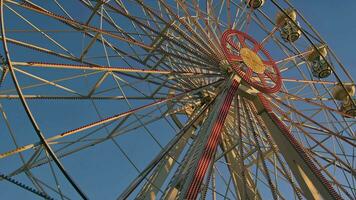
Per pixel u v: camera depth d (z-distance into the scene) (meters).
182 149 17.80
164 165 17.06
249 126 17.69
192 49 16.95
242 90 16.53
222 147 18.80
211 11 18.08
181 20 16.36
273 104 17.53
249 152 17.75
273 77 18.14
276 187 16.64
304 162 14.41
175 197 12.75
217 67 17.09
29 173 11.76
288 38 21.52
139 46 15.96
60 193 10.92
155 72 15.74
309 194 13.84
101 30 15.08
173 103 18.20
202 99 18.53
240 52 17.75
